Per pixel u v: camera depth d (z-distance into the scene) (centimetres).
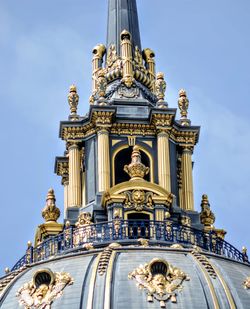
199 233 11381
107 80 12275
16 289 10781
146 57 12419
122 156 11888
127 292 10475
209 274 10700
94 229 11288
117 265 10725
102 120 11912
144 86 12294
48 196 11806
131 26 12494
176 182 11894
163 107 11962
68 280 10625
